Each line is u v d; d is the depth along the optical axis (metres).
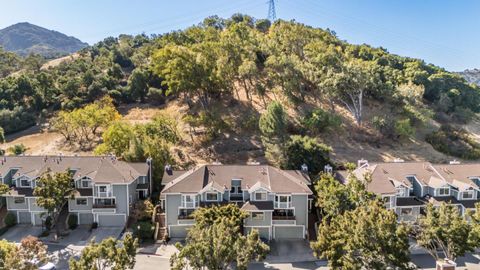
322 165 50.84
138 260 37.22
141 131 60.22
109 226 45.38
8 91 83.75
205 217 35.91
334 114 70.38
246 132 66.88
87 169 47.66
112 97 85.62
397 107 77.56
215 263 26.50
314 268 35.91
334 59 77.62
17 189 46.00
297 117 69.75
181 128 69.81
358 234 27.20
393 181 44.28
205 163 58.53
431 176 45.50
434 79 92.81
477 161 66.31
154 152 53.56
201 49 76.06
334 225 31.48
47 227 44.44
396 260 26.30
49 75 93.56
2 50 151.12
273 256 38.50
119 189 44.94
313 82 78.06
